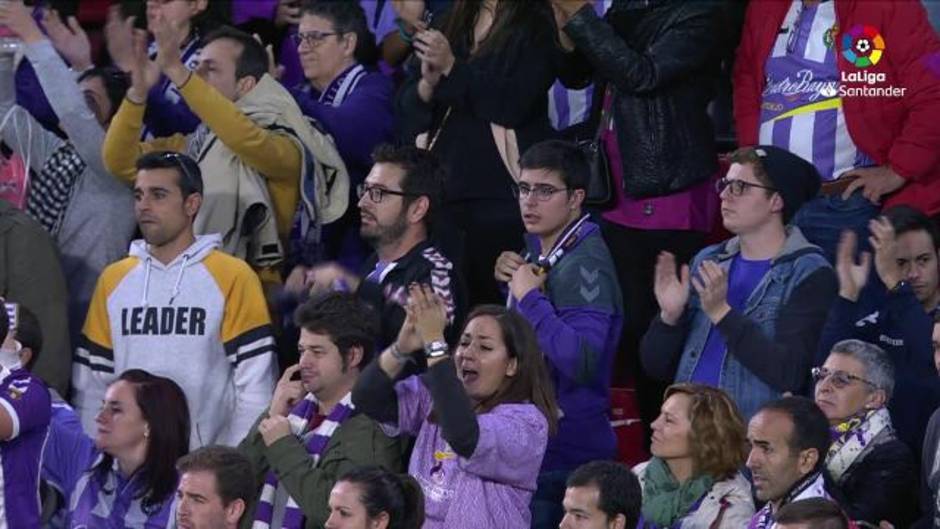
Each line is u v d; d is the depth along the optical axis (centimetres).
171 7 3216
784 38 2944
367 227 2650
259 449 2494
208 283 2741
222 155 2914
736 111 2991
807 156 2914
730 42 2970
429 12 3216
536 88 2875
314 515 2372
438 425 2330
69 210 2994
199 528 2311
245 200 2902
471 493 2292
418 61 3045
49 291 2867
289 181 2939
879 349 2442
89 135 2969
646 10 2881
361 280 2645
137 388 2520
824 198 2870
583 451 2552
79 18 3684
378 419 2361
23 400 2453
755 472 2269
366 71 3128
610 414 2873
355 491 2192
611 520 2241
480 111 2861
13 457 2473
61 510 2633
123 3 3241
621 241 2892
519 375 2330
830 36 2914
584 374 2512
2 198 2908
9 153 3044
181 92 2850
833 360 2438
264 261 2920
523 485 2297
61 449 2627
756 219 2581
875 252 2561
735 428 2370
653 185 2850
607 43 2827
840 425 2438
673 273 2595
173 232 2755
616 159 2892
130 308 2753
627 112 2866
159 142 3041
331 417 2428
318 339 2453
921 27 2880
